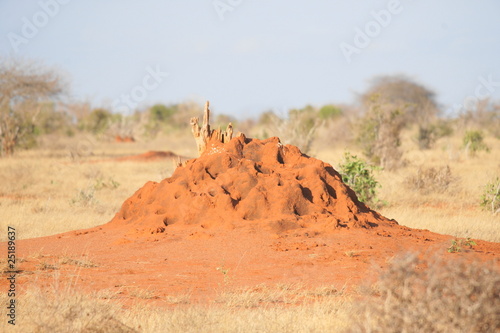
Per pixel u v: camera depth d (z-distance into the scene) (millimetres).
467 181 48406
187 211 24938
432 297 10820
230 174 25781
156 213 25625
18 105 85312
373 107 64688
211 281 18109
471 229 29781
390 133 60938
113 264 20203
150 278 18406
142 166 67250
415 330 10750
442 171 44375
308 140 70938
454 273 11047
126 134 130000
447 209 37469
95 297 15578
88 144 101188
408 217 33094
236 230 23234
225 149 27688
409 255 11695
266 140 29250
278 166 27234
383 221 26453
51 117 126250
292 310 14547
